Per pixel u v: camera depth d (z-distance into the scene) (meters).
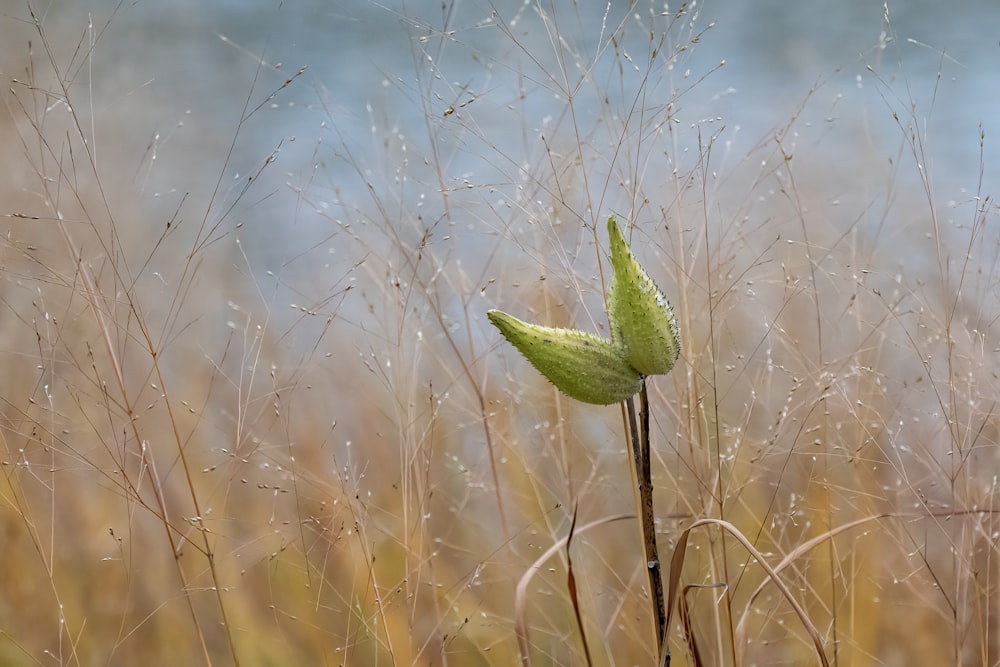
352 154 3.28
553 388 2.91
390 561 2.87
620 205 2.87
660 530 2.82
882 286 2.97
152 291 3.45
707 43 5.93
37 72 3.31
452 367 2.98
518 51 3.21
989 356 2.75
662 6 3.64
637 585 2.83
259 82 5.19
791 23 6.24
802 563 2.79
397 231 2.88
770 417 2.82
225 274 3.76
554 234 2.70
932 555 2.80
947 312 2.66
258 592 2.87
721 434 2.81
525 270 2.94
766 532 2.78
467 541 2.91
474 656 2.80
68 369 2.93
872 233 3.23
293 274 3.78
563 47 2.96
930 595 2.77
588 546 2.89
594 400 2.45
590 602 2.80
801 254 2.96
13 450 2.85
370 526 2.87
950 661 2.75
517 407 2.95
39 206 2.98
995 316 2.75
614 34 2.72
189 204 4.14
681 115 3.38
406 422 2.82
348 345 3.21
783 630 2.77
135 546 2.90
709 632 2.79
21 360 2.92
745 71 5.31
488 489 2.84
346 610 2.79
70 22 4.07
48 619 2.81
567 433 2.89
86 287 2.71
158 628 2.85
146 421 3.03
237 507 2.94
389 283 2.88
